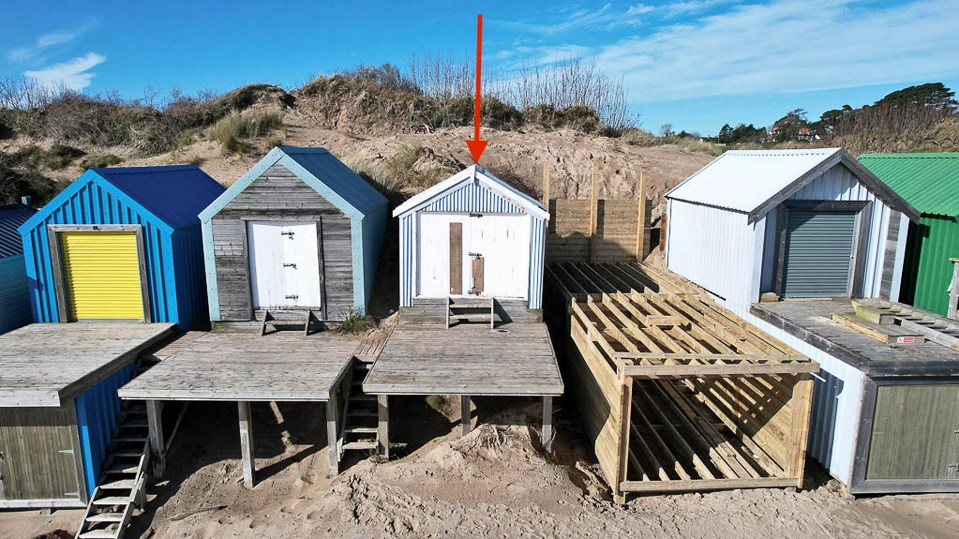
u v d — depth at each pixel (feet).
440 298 37.76
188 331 38.19
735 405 33.65
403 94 96.02
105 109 83.71
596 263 51.24
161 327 36.60
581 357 35.68
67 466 29.04
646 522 25.44
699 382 37.88
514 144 69.77
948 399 27.25
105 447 30.42
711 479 27.50
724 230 39.75
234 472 30.99
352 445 30.66
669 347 30.04
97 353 31.86
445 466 28.09
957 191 38.40
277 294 37.86
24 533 28.07
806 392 26.71
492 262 37.70
